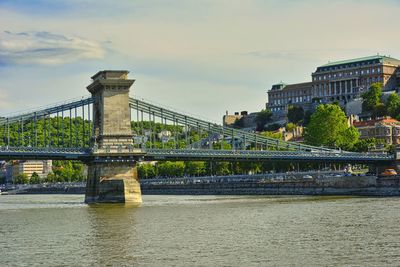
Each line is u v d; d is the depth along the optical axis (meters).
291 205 172.00
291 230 113.75
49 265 85.12
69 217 145.00
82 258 89.38
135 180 194.12
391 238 101.44
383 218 128.75
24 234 114.75
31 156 187.50
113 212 157.38
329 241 99.75
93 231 117.69
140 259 88.00
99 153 190.12
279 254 89.75
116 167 193.75
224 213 149.62
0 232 118.00
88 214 152.38
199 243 100.31
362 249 92.38
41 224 130.75
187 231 115.44
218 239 104.25
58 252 94.31
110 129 193.75
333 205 166.88
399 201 175.88
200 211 156.88
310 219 131.00
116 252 93.50
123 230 118.62
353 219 128.38
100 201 192.12
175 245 98.81
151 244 100.25
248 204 181.25
